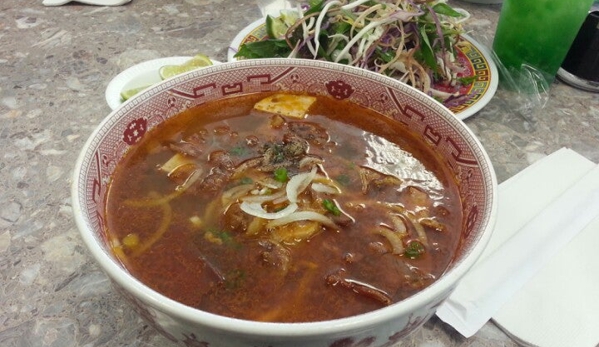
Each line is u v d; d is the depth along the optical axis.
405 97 0.29
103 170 0.25
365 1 0.44
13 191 0.33
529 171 0.34
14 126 0.38
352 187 0.27
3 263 0.28
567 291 0.27
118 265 0.18
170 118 0.30
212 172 0.27
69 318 0.26
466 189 0.25
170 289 0.22
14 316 0.26
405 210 0.26
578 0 0.40
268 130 0.31
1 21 0.51
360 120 0.31
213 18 0.53
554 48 0.43
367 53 0.43
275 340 0.16
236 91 0.32
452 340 0.25
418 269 0.23
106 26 0.51
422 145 0.29
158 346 0.25
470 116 0.40
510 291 0.27
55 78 0.44
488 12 0.56
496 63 0.46
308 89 0.32
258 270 0.23
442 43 0.43
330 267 0.23
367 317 0.16
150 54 0.47
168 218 0.25
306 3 0.54
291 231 0.24
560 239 0.29
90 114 0.40
